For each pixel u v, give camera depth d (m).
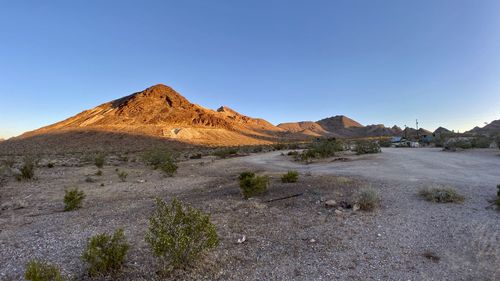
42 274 4.11
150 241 4.99
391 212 8.07
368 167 18.75
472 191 10.30
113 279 4.65
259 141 173.50
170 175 19.27
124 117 175.62
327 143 37.16
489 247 5.51
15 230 7.59
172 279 4.61
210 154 46.81
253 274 4.75
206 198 10.85
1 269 5.19
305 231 6.75
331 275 4.68
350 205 8.70
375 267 4.92
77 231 7.36
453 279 4.46
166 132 145.25
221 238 6.39
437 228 6.68
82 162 34.81
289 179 13.55
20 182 17.12
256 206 9.09
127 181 17.09
